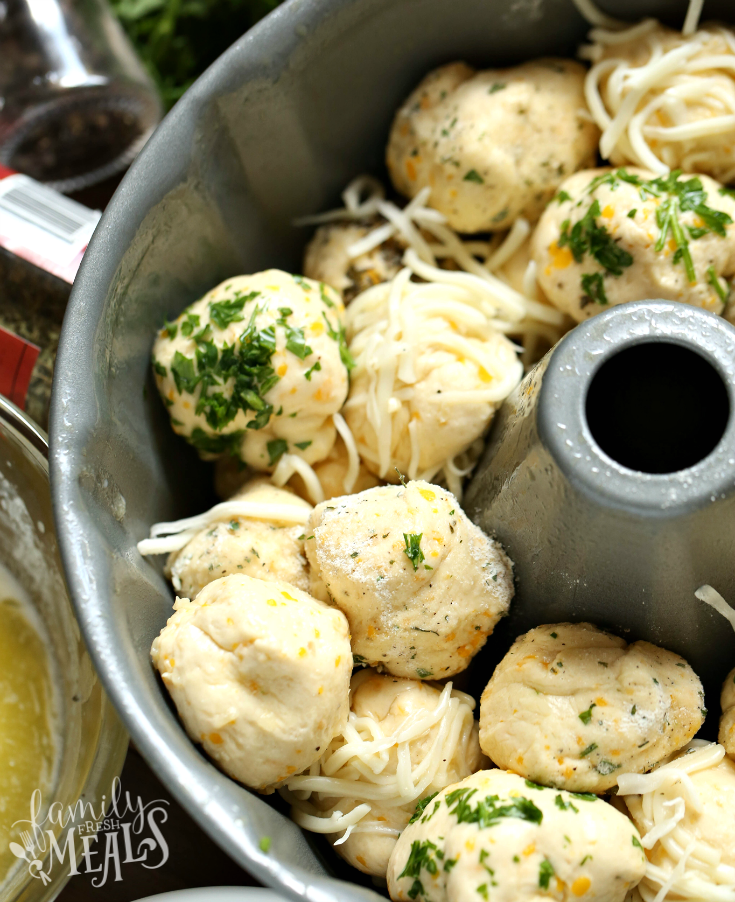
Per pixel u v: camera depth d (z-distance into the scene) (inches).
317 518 14.5
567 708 13.9
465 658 14.6
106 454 14.2
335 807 14.4
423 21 15.5
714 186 15.1
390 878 13.8
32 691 16.1
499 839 13.2
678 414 14.2
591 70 15.7
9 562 16.5
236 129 15.3
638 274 14.7
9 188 16.4
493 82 15.7
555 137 15.6
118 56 18.7
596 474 13.5
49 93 18.3
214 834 12.9
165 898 15.0
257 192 16.0
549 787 13.8
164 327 15.3
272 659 13.5
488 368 15.2
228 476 15.8
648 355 14.0
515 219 15.9
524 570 14.6
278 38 15.0
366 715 14.5
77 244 16.1
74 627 16.0
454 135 15.6
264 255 16.4
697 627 14.4
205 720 13.5
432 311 15.4
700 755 14.2
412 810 14.3
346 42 15.4
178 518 15.6
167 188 14.7
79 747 15.9
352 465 15.4
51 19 18.4
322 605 14.3
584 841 13.2
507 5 15.5
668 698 14.0
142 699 13.2
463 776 14.5
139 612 14.1
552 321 15.5
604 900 13.4
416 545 14.0
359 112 16.1
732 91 15.3
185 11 19.0
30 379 16.5
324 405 15.0
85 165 19.1
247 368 14.7
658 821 13.8
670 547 13.6
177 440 15.7
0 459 16.0
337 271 16.1
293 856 13.5
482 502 14.9
